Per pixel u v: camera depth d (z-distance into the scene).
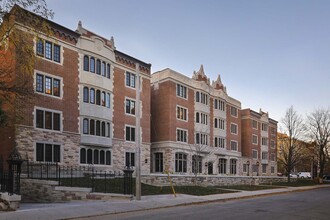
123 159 34.69
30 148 25.88
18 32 17.36
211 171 49.84
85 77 31.06
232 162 56.16
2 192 14.44
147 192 23.28
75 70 30.41
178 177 30.70
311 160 71.12
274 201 22.08
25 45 17.69
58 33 29.28
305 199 24.05
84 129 30.64
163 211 15.79
